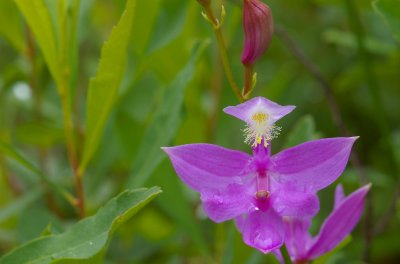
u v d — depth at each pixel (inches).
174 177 14.5
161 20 15.4
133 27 14.8
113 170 18.0
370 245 14.6
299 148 11.7
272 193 11.7
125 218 11.5
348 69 18.9
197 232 14.6
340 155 11.6
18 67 17.0
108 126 16.5
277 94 16.8
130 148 15.4
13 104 18.5
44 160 17.3
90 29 21.3
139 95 16.7
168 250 16.4
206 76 18.2
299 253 12.4
